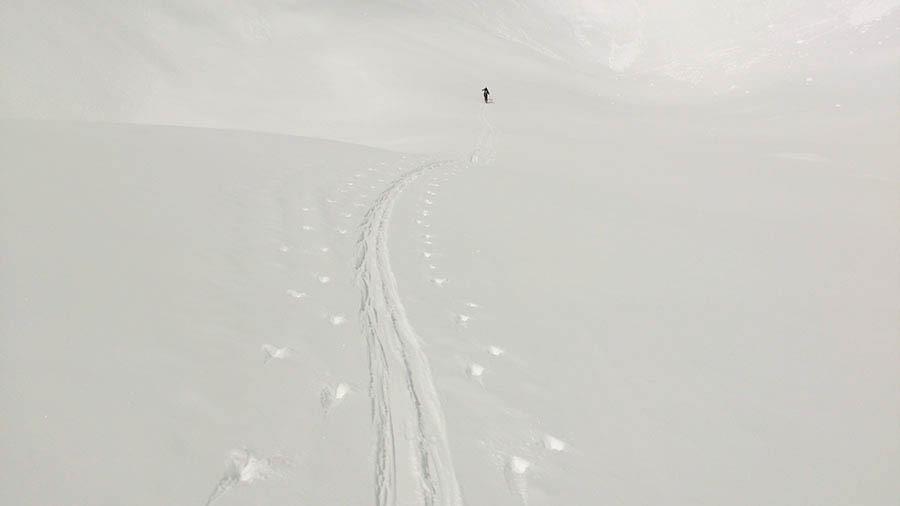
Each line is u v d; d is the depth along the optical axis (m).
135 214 8.06
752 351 5.98
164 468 3.43
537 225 11.06
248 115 44.19
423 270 7.78
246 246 7.71
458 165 19.36
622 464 3.98
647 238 10.88
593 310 6.88
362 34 64.06
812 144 35.59
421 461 3.91
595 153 28.75
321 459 3.77
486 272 7.96
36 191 8.27
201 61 53.72
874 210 17.44
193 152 13.92
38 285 5.36
